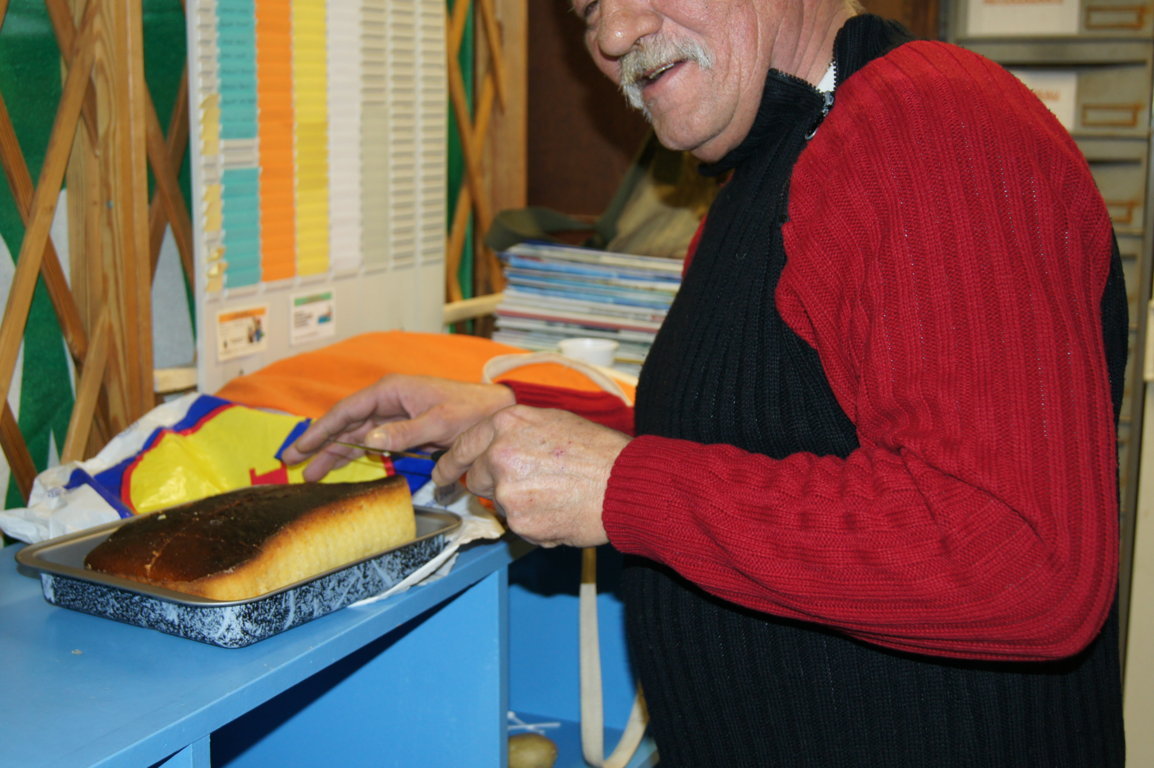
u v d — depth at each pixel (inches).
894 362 25.2
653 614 34.1
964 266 24.8
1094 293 26.0
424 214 62.0
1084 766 29.5
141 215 45.7
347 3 53.4
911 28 84.9
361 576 31.5
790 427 29.6
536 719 54.7
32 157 44.2
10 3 42.6
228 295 48.2
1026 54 82.9
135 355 46.1
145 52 48.4
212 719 25.5
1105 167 82.2
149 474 40.3
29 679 26.6
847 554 24.9
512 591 54.9
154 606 29.0
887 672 29.4
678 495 27.5
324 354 50.3
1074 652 24.1
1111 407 24.9
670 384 33.6
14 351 42.6
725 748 32.8
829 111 31.0
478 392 41.9
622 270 65.1
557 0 80.8
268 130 49.3
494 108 73.6
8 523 36.8
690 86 32.7
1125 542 76.9
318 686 41.1
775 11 31.7
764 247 31.0
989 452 23.5
